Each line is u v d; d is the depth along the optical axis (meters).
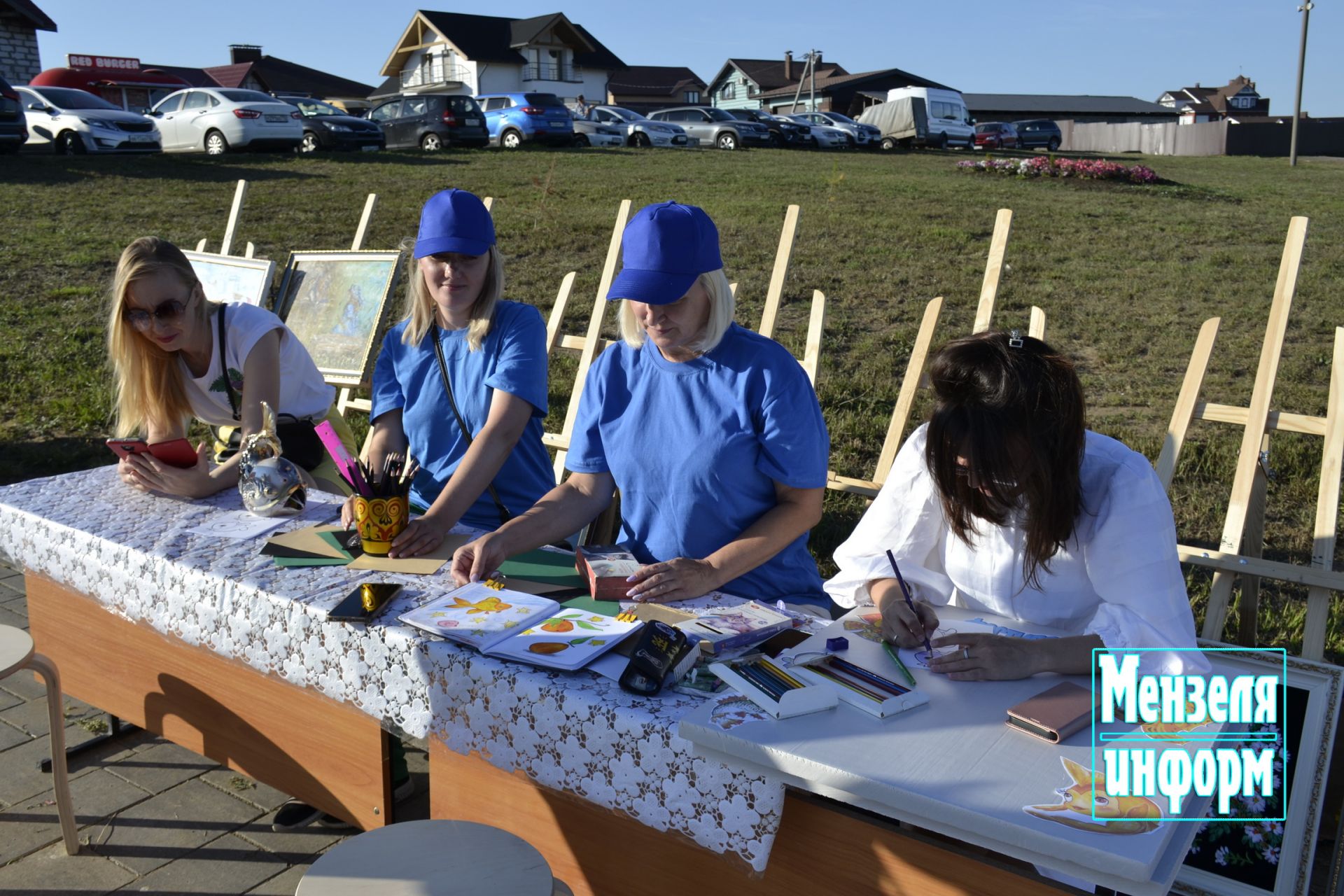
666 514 2.49
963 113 31.56
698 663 1.94
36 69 24.28
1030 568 1.99
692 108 27.14
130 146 16.95
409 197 13.30
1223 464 5.35
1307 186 19.14
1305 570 2.59
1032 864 1.58
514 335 2.93
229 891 2.55
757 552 2.34
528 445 3.12
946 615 2.17
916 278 9.66
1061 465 1.77
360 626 2.12
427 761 3.11
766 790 1.63
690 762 1.70
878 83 55.28
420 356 3.08
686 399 2.40
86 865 2.64
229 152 18.12
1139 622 1.85
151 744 3.20
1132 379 7.00
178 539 2.63
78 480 3.18
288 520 2.79
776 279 3.64
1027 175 18.73
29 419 6.35
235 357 3.17
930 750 1.58
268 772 2.57
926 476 2.16
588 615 2.13
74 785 2.98
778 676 1.78
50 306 8.38
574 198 13.80
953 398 1.79
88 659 2.95
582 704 1.81
